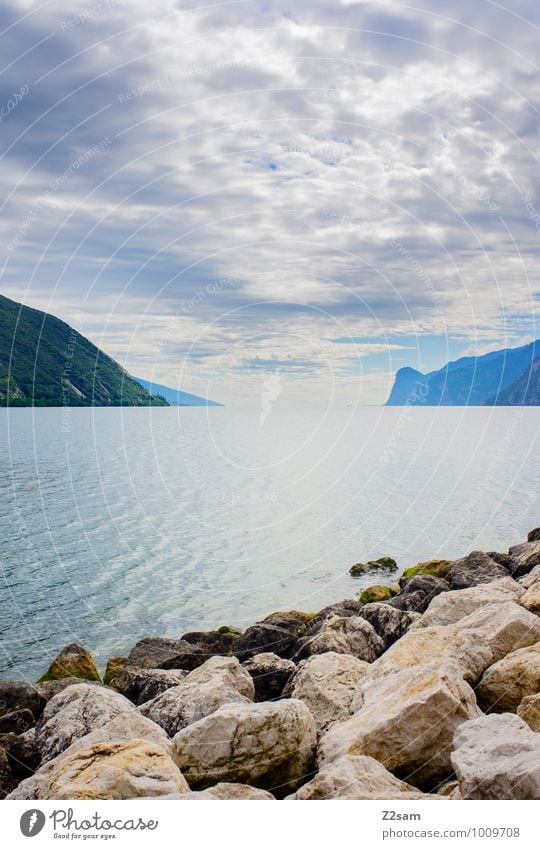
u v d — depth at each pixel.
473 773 8.13
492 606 14.19
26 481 62.66
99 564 34.91
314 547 38.09
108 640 25.47
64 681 17.02
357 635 16.42
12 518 46.06
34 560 35.81
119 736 10.43
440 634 13.01
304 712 10.09
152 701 12.26
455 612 15.96
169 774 8.80
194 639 20.52
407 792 8.32
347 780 8.45
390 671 11.90
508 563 24.86
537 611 15.08
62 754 10.23
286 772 9.63
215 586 31.28
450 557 35.97
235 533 41.31
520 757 8.25
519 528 41.75
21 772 11.38
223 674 12.68
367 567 33.66
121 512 47.88
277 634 19.81
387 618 18.11
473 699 10.41
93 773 8.73
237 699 11.83
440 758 9.35
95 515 46.91
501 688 11.29
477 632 13.05
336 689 12.37
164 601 29.47
